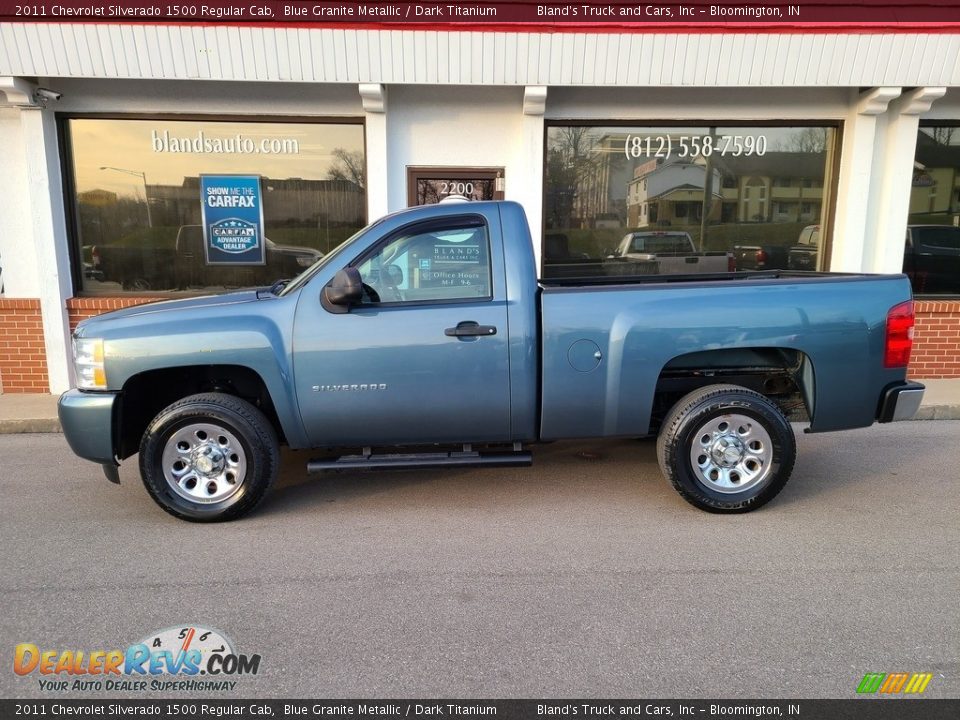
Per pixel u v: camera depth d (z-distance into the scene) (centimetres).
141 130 757
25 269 752
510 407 420
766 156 789
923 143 781
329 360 407
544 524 414
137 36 664
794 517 422
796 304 414
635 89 757
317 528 409
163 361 404
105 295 781
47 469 527
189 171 769
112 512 438
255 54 679
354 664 277
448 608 317
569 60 689
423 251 417
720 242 807
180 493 416
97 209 768
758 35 679
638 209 798
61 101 728
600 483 486
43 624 307
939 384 750
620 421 422
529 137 749
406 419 419
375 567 359
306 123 760
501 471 512
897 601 321
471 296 417
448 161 770
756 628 300
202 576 350
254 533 403
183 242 783
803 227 803
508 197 779
